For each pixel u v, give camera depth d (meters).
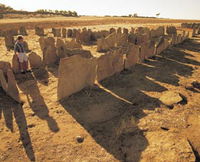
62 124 4.92
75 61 6.09
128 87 7.13
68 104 5.83
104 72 7.57
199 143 4.21
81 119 5.16
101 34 16.19
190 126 4.86
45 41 11.20
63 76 5.86
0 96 6.02
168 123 4.97
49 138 4.43
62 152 4.05
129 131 4.62
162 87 7.23
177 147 4.04
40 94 6.38
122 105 5.91
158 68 9.31
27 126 4.79
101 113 5.47
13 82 5.64
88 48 12.76
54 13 58.81
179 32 22.62
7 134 4.51
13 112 5.32
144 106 5.85
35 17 46.41
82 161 3.85
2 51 11.34
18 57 7.58
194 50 13.31
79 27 26.62
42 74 8.00
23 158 3.89
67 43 10.99
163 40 12.05
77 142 4.33
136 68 9.13
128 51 8.73
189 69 9.40
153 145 4.14
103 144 4.30
